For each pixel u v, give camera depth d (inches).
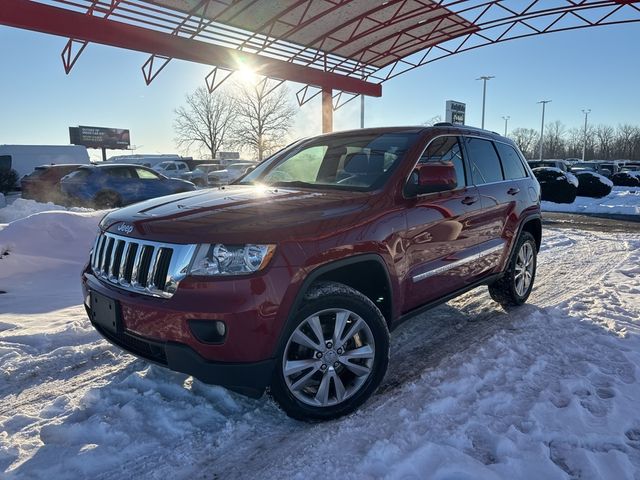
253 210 113.8
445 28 819.4
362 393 116.0
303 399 108.9
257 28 722.2
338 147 159.3
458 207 152.9
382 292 127.3
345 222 114.9
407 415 113.0
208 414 114.7
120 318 109.0
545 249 343.9
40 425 111.0
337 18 736.3
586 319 180.1
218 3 626.8
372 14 732.7
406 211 131.4
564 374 134.9
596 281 242.7
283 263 100.9
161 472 95.3
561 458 98.7
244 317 96.6
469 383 128.6
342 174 146.0
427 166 132.3
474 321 183.0
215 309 95.8
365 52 893.8
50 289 226.5
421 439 103.0
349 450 100.1
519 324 176.4
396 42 871.7
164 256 102.6
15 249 265.7
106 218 127.4
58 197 608.7
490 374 134.2
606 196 895.1
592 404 118.8
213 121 2166.6
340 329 112.0
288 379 106.2
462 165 165.0
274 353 101.2
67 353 151.7
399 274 127.8
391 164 139.2
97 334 168.4
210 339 97.5
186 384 128.4
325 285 111.4
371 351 117.0
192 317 96.4
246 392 103.0
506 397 121.0
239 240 98.8
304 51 838.5
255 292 97.5
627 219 581.3
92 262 127.0
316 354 109.3
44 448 101.3
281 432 109.1
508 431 106.1
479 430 107.1
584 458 97.5
